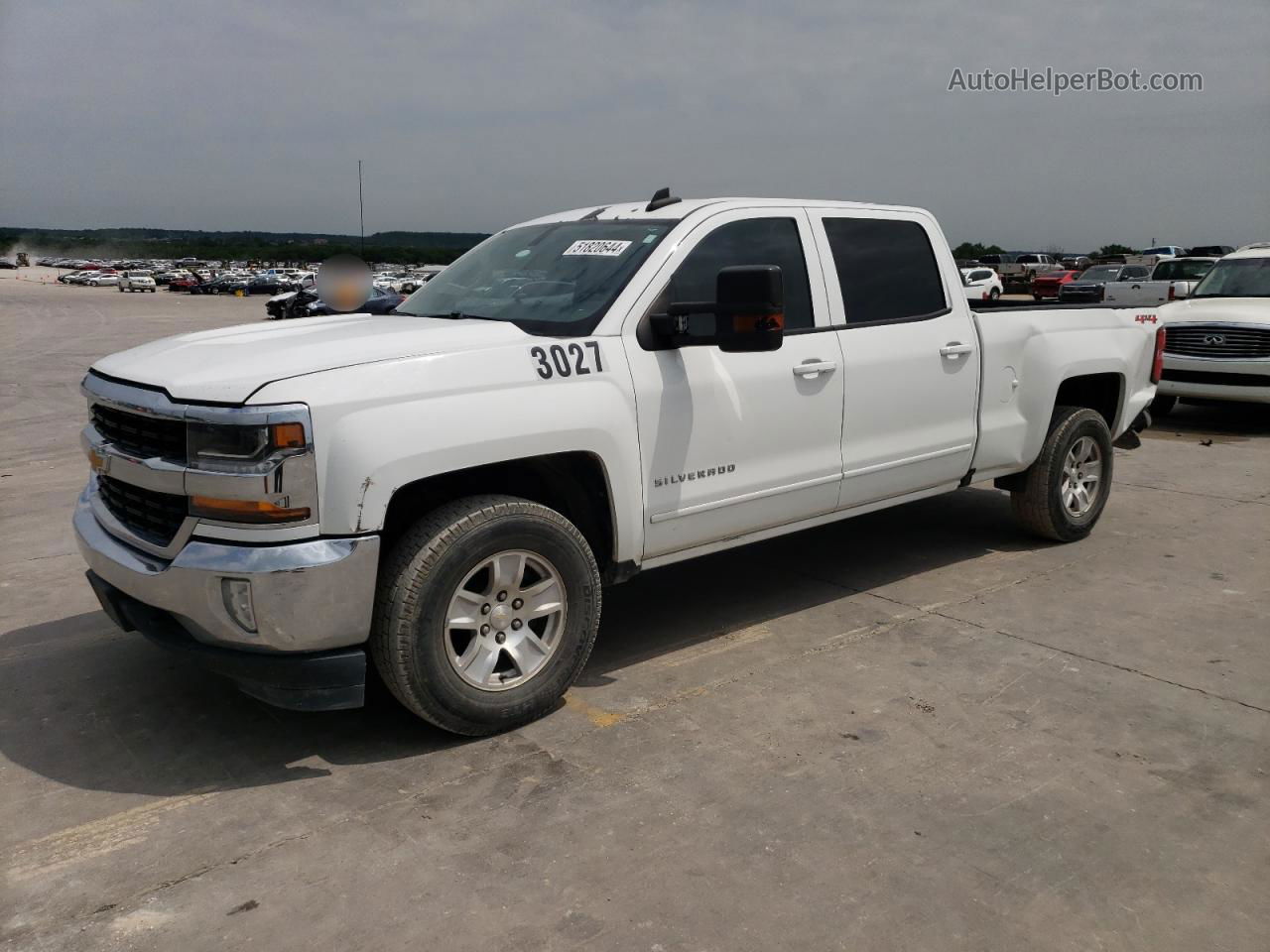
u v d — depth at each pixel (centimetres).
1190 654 440
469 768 343
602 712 386
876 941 253
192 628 331
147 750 358
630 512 393
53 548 616
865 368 474
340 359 331
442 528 339
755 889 274
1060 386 615
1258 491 757
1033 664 429
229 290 6462
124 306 4509
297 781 334
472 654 355
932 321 513
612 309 392
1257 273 1127
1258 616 486
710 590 536
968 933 256
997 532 648
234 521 315
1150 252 4300
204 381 320
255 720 381
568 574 372
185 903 270
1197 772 338
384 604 336
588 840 298
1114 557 586
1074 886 276
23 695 403
